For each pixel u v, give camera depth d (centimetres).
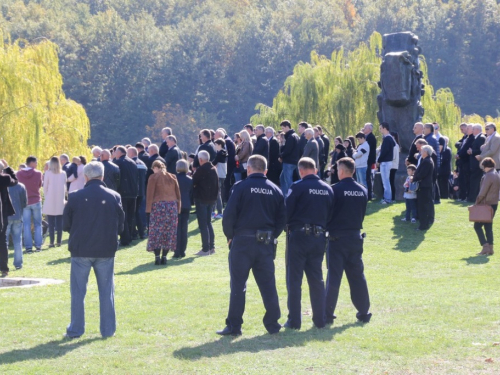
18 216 1780
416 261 1662
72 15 12138
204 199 1861
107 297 1009
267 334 1002
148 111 10212
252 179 1007
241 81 10725
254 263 1006
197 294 1284
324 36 12062
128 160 2038
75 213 1002
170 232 1750
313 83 4394
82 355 905
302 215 1037
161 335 1002
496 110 9575
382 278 1452
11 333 1020
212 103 10612
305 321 1086
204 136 2184
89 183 1016
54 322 1083
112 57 10356
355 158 2269
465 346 911
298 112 4441
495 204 1688
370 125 2277
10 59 3152
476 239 1875
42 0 13038
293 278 1039
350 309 1155
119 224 1018
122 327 1048
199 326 1048
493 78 10669
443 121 4209
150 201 1753
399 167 2447
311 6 13400
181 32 11394
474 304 1148
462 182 2309
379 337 965
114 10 12838
